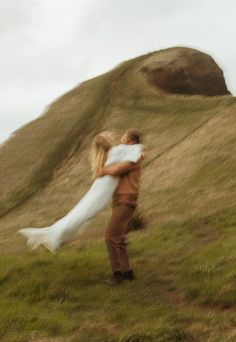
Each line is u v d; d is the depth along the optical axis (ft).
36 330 19.20
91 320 20.27
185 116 94.89
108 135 25.50
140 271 26.66
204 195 50.29
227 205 42.65
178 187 58.65
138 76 117.91
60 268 26.99
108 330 19.17
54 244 24.53
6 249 53.26
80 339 18.28
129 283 24.77
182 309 21.09
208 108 92.53
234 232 33.32
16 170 105.81
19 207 90.17
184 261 27.81
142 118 103.04
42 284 24.30
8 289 24.45
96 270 26.58
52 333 19.10
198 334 17.98
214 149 67.31
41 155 107.96
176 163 70.95
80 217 24.54
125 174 25.09
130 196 25.04
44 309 21.57
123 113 108.37
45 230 24.85
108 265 27.30
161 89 112.37
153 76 114.93
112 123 106.22
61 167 100.01
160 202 54.54
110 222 25.16
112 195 25.31
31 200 91.40
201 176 58.29
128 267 25.09
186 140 81.56
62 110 124.88
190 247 31.50
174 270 26.53
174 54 117.39
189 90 112.37
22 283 24.39
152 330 17.99
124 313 20.84
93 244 37.60
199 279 24.12
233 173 54.08
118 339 17.93
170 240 34.14
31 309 21.45
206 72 115.24
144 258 29.48
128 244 33.60
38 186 96.07
